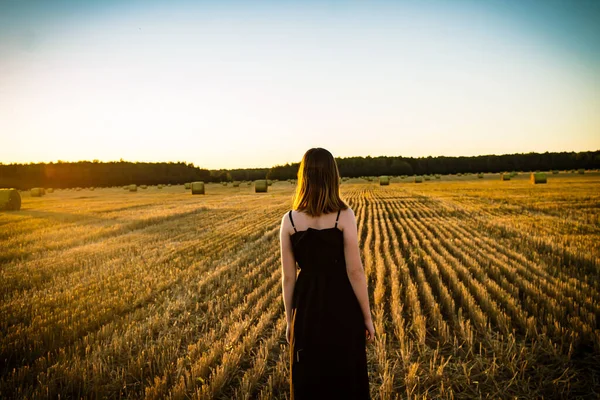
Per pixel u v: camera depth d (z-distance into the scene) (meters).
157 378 3.74
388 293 6.88
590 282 6.84
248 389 3.74
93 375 3.96
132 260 9.61
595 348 4.30
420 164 114.62
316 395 2.34
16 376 3.92
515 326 5.17
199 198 35.78
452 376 3.99
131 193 49.34
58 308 5.96
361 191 40.44
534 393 3.65
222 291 6.90
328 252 2.38
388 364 4.07
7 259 9.95
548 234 12.14
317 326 2.36
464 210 19.97
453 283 6.84
